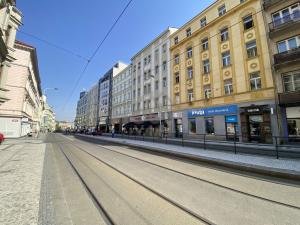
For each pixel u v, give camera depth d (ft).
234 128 62.85
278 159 29.35
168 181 19.27
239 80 62.80
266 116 54.08
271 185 18.34
